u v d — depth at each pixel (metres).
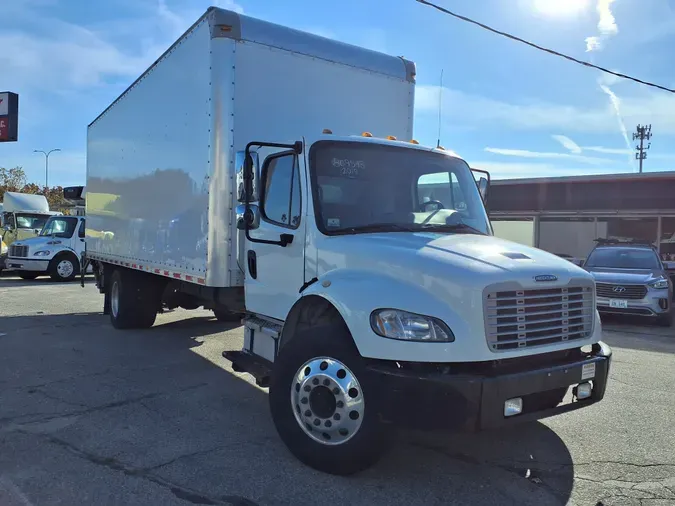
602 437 4.72
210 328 9.81
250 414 5.22
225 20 5.61
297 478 3.85
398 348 3.51
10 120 18.72
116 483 3.74
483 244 4.20
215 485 3.73
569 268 4.07
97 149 10.31
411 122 7.19
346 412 3.75
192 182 6.14
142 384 6.17
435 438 4.61
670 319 11.14
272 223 4.94
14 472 3.88
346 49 6.54
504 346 3.57
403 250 3.89
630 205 19.02
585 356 4.02
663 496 3.67
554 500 3.60
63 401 5.51
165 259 6.95
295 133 6.08
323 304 4.20
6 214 21.88
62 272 18.50
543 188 20.64
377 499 3.58
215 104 5.62
